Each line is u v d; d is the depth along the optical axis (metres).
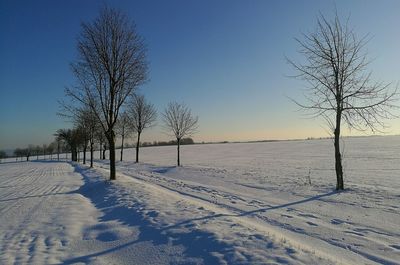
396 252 7.55
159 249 7.53
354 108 16.45
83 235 9.37
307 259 6.34
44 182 27.06
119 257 7.34
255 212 12.02
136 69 22.19
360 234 9.04
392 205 12.52
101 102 22.31
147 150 106.00
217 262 6.43
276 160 42.19
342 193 15.36
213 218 9.91
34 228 10.41
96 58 21.62
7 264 7.12
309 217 11.12
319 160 39.25
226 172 27.81
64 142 97.94
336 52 16.45
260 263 6.17
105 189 18.38
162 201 13.34
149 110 49.97
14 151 143.62
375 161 34.25
